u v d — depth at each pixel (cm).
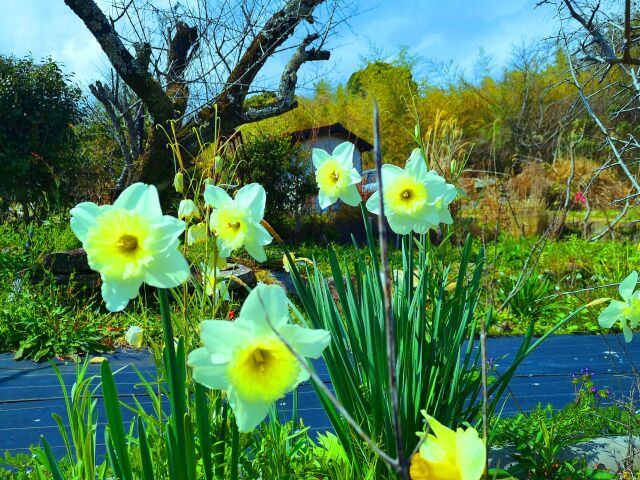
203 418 146
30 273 721
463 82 2412
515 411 365
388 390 190
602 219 1303
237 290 680
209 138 871
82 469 178
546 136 1752
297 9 861
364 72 2339
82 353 544
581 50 316
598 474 230
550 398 399
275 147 1205
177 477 139
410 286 219
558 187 1459
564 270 897
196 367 106
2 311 592
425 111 2306
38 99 1210
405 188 192
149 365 498
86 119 1402
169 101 873
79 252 712
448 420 203
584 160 1564
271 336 106
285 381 106
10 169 1171
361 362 209
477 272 229
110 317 626
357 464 199
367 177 1151
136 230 115
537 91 1988
